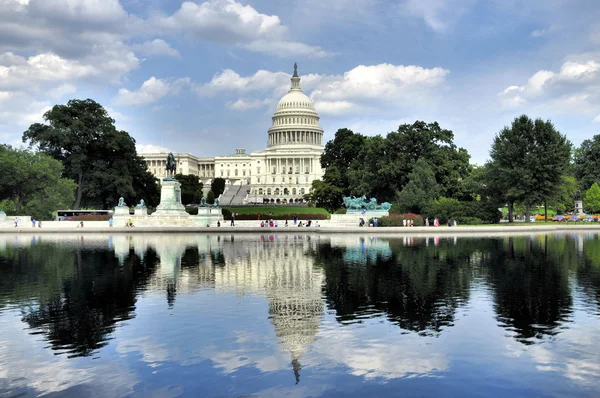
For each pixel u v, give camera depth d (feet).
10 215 306.35
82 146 370.12
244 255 128.36
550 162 261.65
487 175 283.38
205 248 148.77
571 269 100.22
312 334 56.70
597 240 173.68
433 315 64.03
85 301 73.41
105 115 386.73
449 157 323.78
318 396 41.68
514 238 184.34
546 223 276.62
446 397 41.42
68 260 119.96
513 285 83.20
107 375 45.88
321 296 75.61
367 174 328.29
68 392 42.60
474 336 55.47
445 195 316.81
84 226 271.08
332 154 431.84
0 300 74.33
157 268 105.40
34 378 45.37
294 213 313.73
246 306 69.72
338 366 47.50
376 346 52.60
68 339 55.67
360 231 217.97
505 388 42.83
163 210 280.10
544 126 264.31
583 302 70.49
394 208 267.59
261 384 43.83
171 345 53.42
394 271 98.78
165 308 68.85
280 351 51.42
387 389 42.78
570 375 45.21
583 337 54.90
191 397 41.55
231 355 50.47
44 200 311.68
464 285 83.41
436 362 48.24
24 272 100.48
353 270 100.53
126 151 384.47
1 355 50.96
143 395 41.93
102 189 367.04
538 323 60.18
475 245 153.79
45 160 317.83
